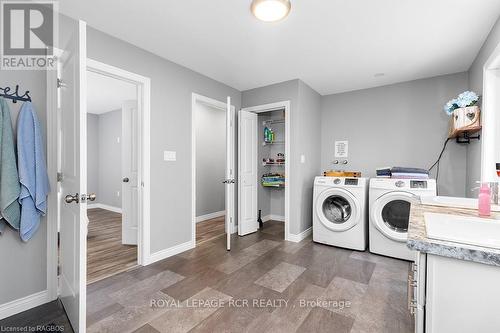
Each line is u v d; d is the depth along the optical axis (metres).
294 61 2.73
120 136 5.33
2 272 1.64
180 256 2.71
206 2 1.74
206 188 4.66
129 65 2.32
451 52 2.46
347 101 3.77
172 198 2.73
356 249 2.93
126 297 1.88
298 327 1.55
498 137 2.09
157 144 2.56
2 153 1.54
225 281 2.15
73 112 1.47
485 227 1.03
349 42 2.29
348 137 3.76
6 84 1.64
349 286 2.07
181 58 2.66
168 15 1.90
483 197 1.28
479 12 1.81
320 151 3.98
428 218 1.17
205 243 3.20
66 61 1.65
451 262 0.79
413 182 2.66
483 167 2.12
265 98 3.55
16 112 1.67
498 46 1.84
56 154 1.85
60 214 1.84
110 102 4.80
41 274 1.80
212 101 3.26
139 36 2.21
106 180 5.66
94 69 2.10
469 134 2.62
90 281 2.14
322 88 3.64
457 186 2.98
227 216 2.97
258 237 3.48
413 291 1.27
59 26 1.86
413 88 3.27
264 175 4.34
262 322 1.60
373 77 3.18
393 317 1.66
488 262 0.72
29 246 1.74
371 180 2.88
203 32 2.14
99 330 1.51
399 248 2.67
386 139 3.45
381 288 2.04
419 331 0.86
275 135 4.49
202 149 4.58
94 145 5.81
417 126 3.24
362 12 1.84
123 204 3.17
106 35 2.15
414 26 2.01
